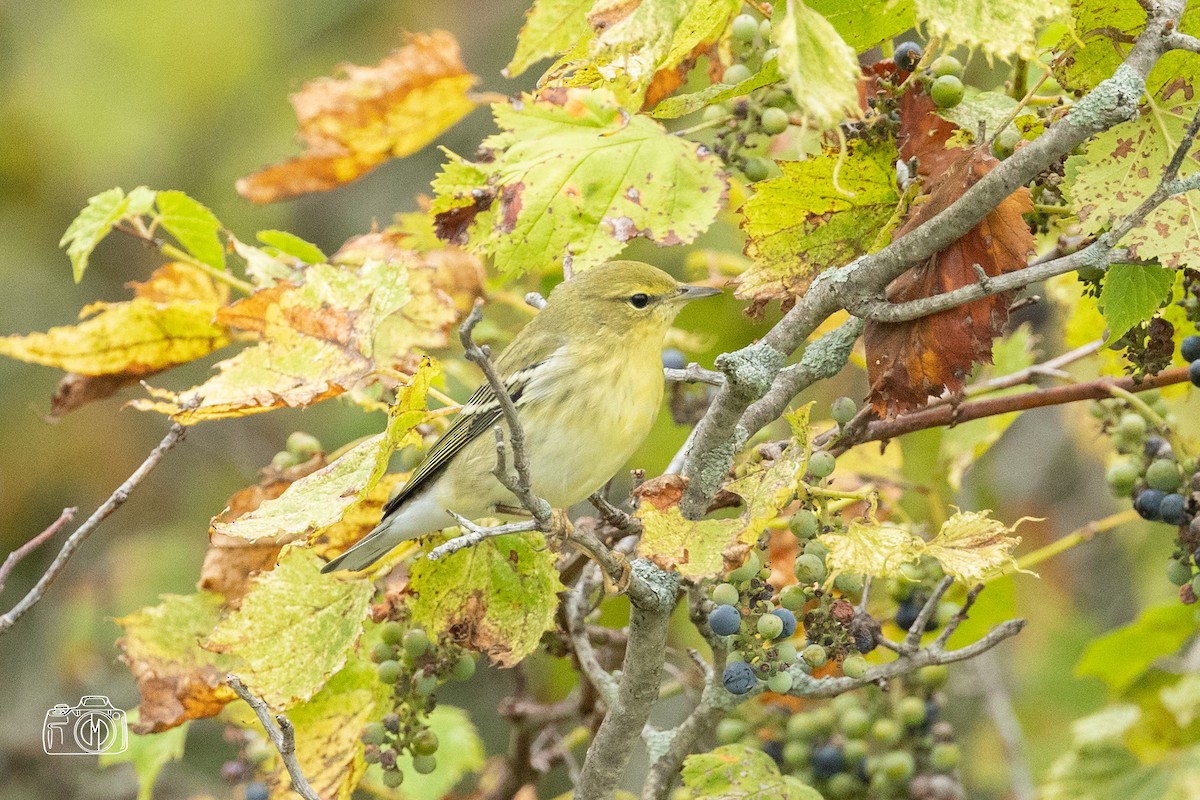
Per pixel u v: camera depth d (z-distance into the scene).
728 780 8.48
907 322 7.82
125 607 17.80
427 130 11.33
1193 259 7.06
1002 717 13.02
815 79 6.12
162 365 10.58
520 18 20.34
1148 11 7.13
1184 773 11.41
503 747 17.02
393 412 7.73
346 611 8.73
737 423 7.51
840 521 7.72
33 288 20.53
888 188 8.51
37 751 17.31
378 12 20.66
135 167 20.31
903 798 10.02
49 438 19.94
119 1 20.50
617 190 9.47
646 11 7.08
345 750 9.14
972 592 7.85
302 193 11.55
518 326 13.63
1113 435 9.83
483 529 6.79
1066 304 11.34
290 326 9.02
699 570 7.07
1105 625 16.28
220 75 20.34
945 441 11.38
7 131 20.28
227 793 15.77
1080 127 7.01
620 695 7.92
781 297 8.64
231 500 10.13
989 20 6.87
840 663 9.30
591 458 10.33
